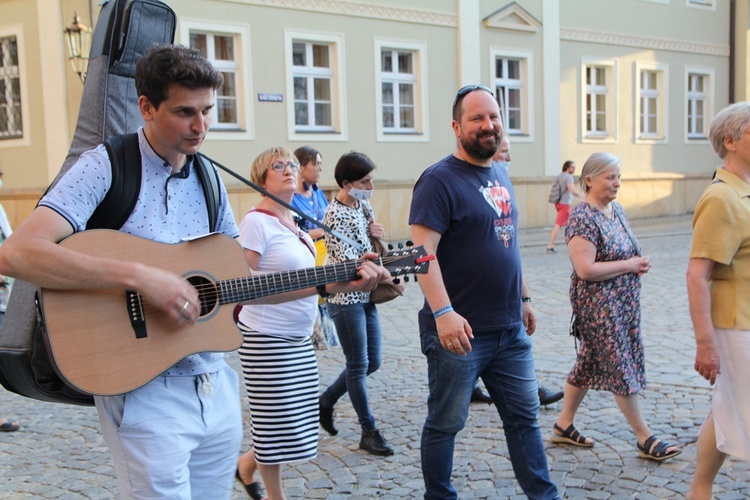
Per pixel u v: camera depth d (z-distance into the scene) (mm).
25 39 14250
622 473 3977
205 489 2469
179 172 2326
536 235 18422
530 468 3246
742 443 3109
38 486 4059
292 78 15562
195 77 2125
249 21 14961
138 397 2225
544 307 9047
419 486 3936
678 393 5328
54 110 14195
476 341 3162
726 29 23766
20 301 2229
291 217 3668
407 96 17641
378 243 4594
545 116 19734
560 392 5152
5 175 14727
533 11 19344
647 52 21922
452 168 3182
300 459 3471
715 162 23953
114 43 2586
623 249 4133
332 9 16000
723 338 3160
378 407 5309
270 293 2525
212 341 2355
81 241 2105
